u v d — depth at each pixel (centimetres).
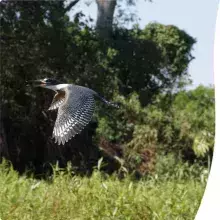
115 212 1045
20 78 2345
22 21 2352
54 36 2352
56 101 712
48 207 1066
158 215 1074
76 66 2436
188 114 2814
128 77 2945
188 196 1238
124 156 2614
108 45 2798
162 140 2686
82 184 1223
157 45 3025
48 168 2362
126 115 2762
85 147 2469
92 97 696
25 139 2389
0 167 1491
